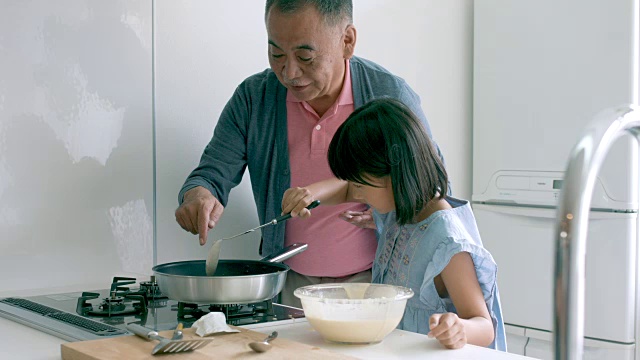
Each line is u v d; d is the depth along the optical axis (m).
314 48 1.98
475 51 3.13
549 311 2.87
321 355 1.25
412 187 1.62
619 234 2.67
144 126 2.37
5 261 2.14
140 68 2.35
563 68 2.83
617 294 2.67
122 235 2.33
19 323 1.69
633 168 2.65
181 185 2.47
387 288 1.49
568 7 2.81
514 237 2.98
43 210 2.19
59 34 2.20
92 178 2.27
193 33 2.47
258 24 2.62
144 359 1.23
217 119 2.54
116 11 2.29
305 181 2.24
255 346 1.27
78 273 2.25
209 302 1.60
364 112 1.67
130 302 1.89
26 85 2.15
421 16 3.02
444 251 1.60
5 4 2.11
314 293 1.48
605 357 2.71
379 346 1.39
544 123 2.89
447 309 1.67
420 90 3.04
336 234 2.22
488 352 1.33
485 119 3.10
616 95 2.69
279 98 2.26
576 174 0.69
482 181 3.12
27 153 2.16
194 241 2.50
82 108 2.25
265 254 2.30
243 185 2.58
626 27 2.65
